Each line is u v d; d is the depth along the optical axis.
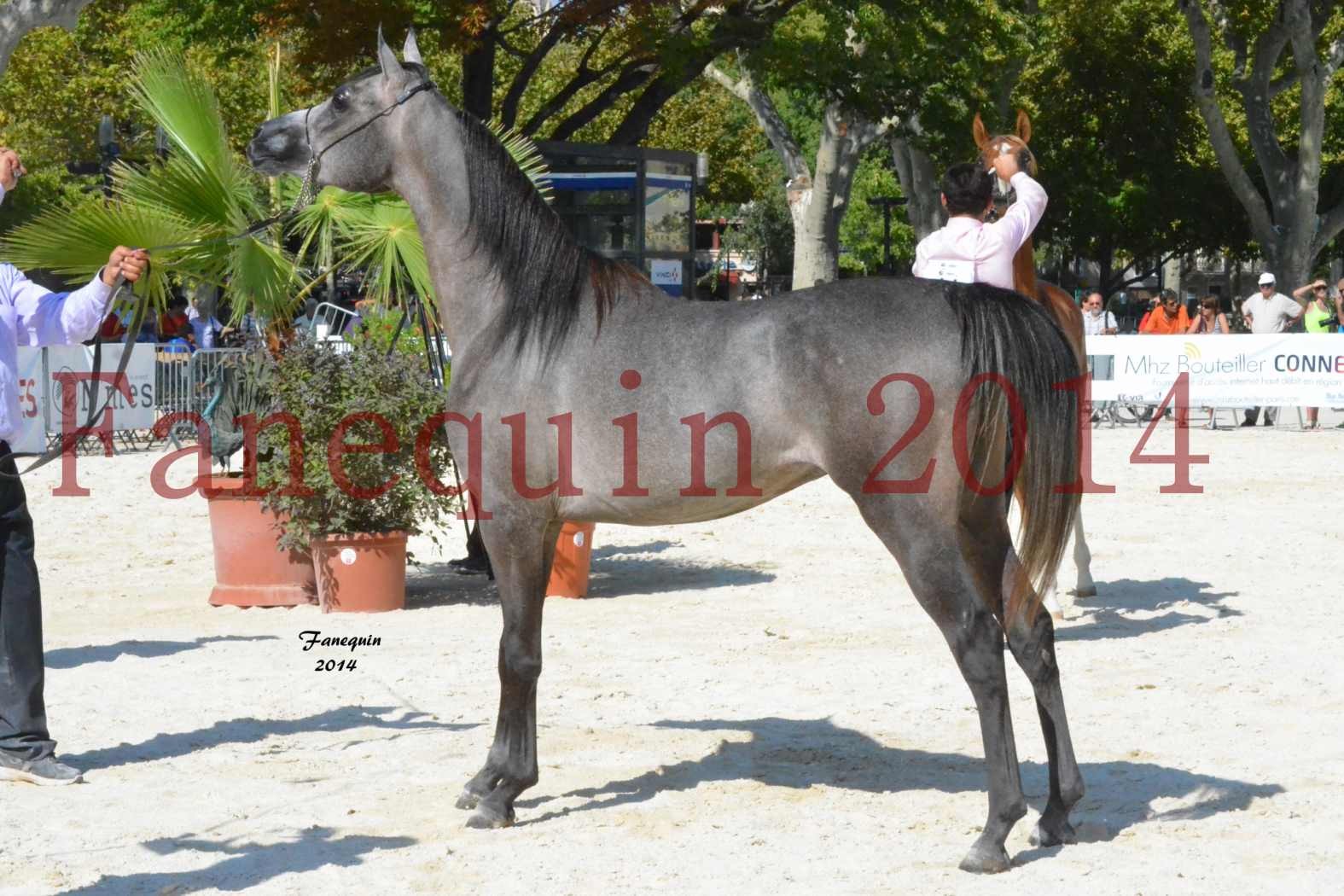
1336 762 5.97
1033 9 29.86
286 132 5.77
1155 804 5.50
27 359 16.80
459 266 5.58
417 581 10.73
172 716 6.94
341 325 15.81
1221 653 7.96
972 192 6.51
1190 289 62.69
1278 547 11.48
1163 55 39.53
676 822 5.38
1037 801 5.57
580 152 16.83
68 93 32.47
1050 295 7.47
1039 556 4.82
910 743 6.39
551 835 5.25
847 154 31.11
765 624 8.95
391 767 6.12
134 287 6.45
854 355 4.88
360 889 4.74
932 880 4.75
